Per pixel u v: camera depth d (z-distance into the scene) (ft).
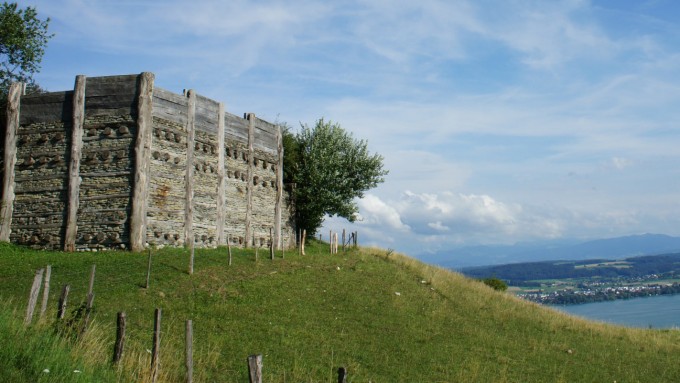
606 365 86.33
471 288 138.41
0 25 147.84
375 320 92.63
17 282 88.58
